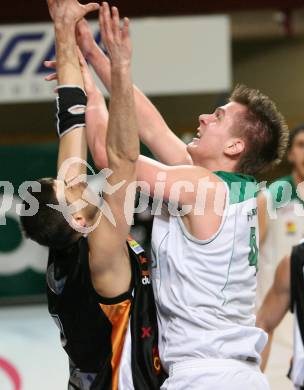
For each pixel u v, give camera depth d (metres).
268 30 20.09
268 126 4.05
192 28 12.56
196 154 4.08
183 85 12.61
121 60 3.41
